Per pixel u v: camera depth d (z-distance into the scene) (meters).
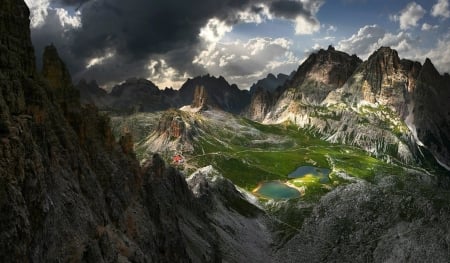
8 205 48.75
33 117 69.44
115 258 71.38
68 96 94.69
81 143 92.38
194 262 129.00
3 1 70.50
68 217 66.19
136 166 119.00
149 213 112.56
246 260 186.50
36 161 58.41
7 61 66.12
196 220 178.88
